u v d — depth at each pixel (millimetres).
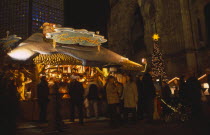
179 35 25250
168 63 26141
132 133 6598
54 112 7652
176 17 25984
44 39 14328
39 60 13656
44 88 10297
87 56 14516
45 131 7473
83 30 13273
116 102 8281
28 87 14359
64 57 14695
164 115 9633
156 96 9359
